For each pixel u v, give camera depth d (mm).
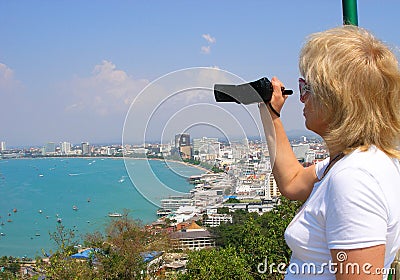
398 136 1321
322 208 1284
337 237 1211
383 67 1290
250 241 4988
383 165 1247
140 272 6652
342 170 1246
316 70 1334
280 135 1840
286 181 1839
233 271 5172
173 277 6191
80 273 6988
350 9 2691
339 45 1323
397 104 1306
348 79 1286
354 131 1295
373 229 1166
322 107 1361
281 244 4906
